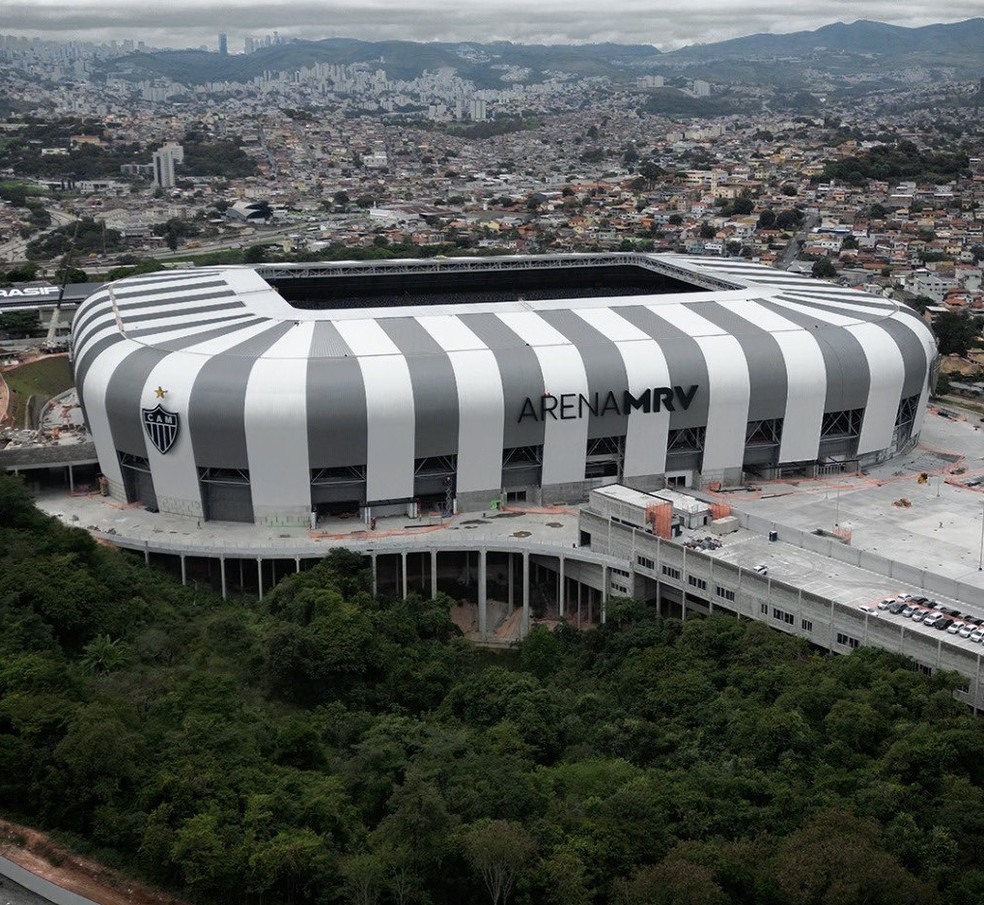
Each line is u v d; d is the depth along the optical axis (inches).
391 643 6884.8
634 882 4421.8
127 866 4603.8
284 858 4362.7
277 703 6215.6
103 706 5187.0
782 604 7096.5
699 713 6023.6
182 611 7332.7
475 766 5251.0
